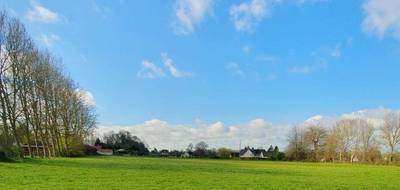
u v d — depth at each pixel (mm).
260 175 53000
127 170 50938
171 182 35344
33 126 89938
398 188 38781
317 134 179250
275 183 39094
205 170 61906
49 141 103875
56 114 104812
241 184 36219
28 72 81375
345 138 167250
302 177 52656
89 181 32938
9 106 70875
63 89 110250
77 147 122375
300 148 182250
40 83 91625
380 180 51375
